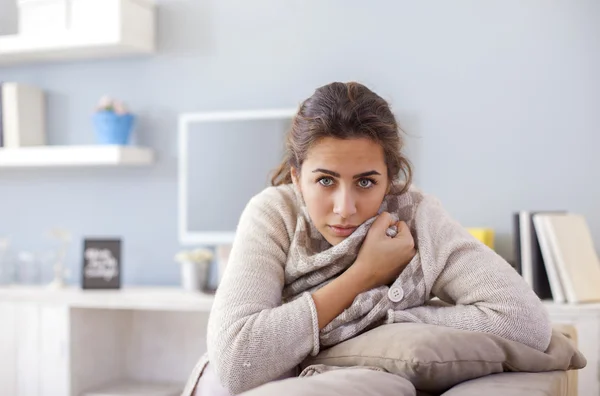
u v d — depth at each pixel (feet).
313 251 4.22
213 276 10.50
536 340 3.88
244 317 3.88
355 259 4.16
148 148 10.78
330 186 3.95
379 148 3.90
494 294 3.95
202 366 4.16
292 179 4.34
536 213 8.46
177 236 10.68
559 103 9.10
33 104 11.11
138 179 10.87
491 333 3.75
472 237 4.30
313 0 10.07
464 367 3.45
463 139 9.44
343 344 3.78
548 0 9.14
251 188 10.27
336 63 9.96
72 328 9.67
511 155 9.27
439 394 3.57
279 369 3.81
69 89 11.23
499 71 9.31
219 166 10.43
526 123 9.21
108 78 11.02
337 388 2.80
